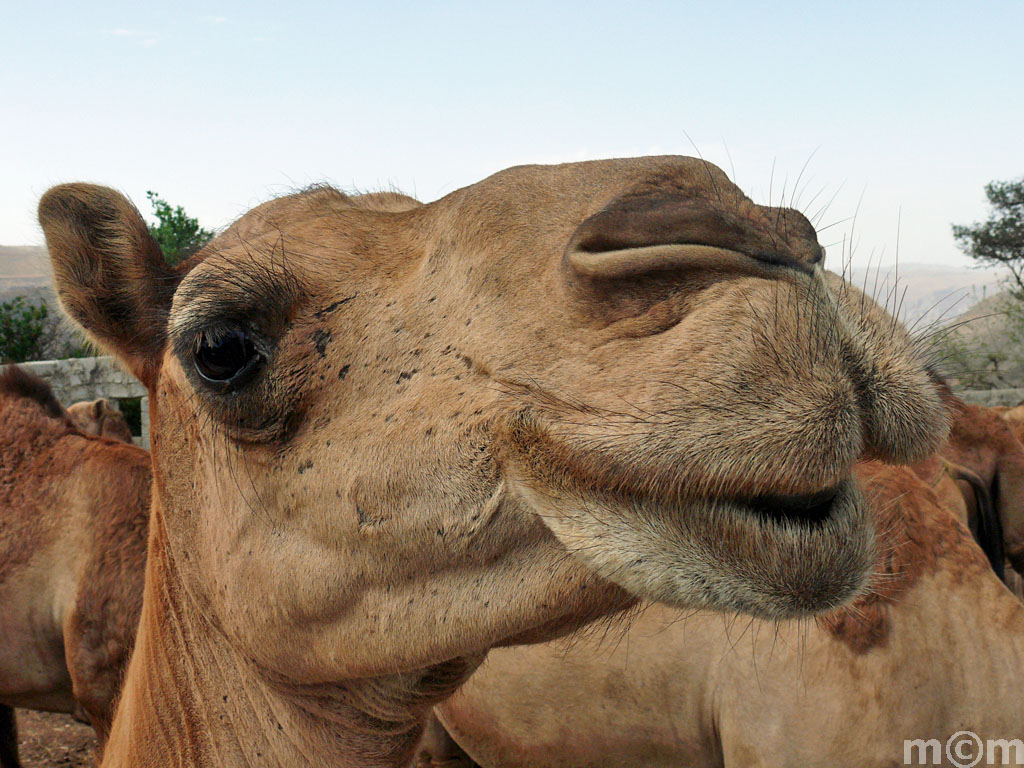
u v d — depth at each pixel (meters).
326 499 0.53
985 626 0.99
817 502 0.39
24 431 1.56
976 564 1.03
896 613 0.97
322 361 0.54
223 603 0.61
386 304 0.53
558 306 0.44
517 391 0.44
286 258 0.55
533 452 0.43
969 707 0.97
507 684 1.14
